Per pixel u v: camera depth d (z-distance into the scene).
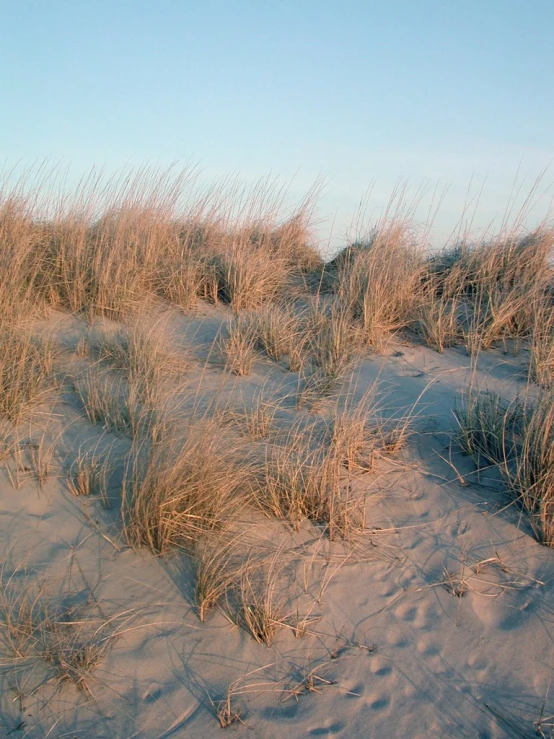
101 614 3.30
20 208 7.35
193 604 3.43
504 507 4.27
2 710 2.84
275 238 8.97
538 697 3.11
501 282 7.68
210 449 4.12
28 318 6.24
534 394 5.64
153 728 2.84
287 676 3.13
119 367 5.73
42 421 4.87
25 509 3.99
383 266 7.30
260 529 3.95
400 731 2.90
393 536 4.05
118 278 6.80
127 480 4.21
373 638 3.36
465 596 3.64
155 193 8.16
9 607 3.26
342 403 5.52
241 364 5.98
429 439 5.01
